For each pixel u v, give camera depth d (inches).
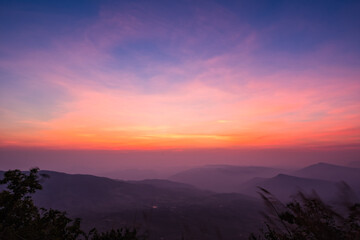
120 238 226.1
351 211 81.8
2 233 223.5
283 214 102.0
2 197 381.4
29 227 286.8
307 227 90.3
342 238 81.9
